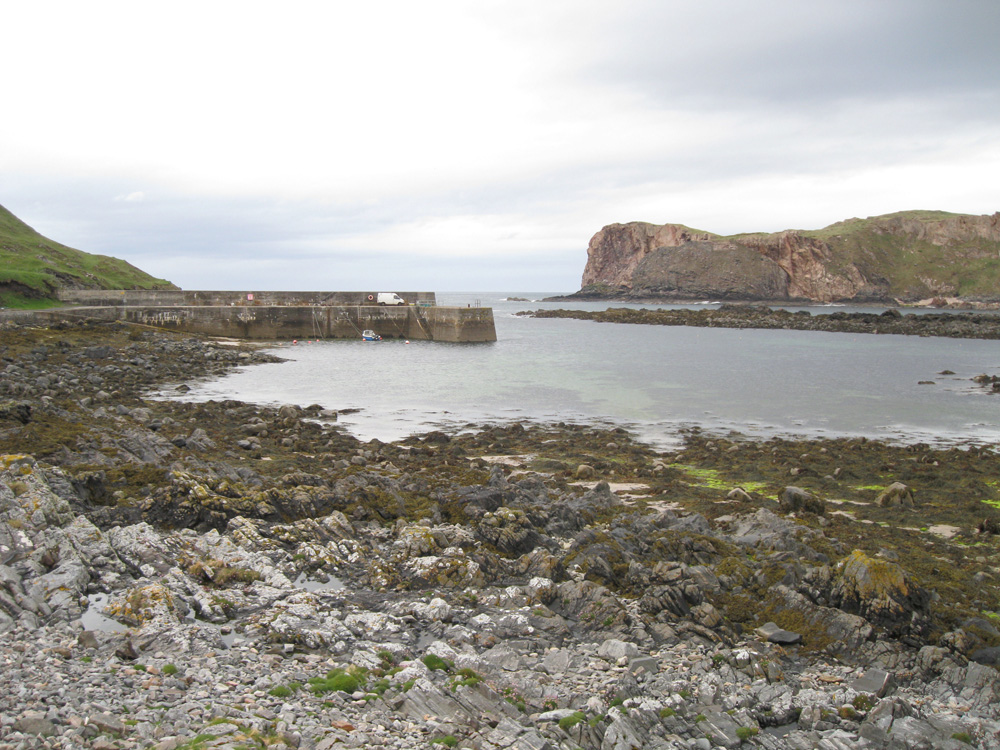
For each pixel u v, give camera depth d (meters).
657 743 12.07
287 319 105.00
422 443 40.03
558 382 66.56
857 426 47.62
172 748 9.87
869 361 84.69
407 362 80.94
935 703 14.22
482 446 40.12
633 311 167.38
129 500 22.72
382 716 12.03
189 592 16.89
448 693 13.04
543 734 11.84
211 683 12.57
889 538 25.06
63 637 13.80
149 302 108.50
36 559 16.67
